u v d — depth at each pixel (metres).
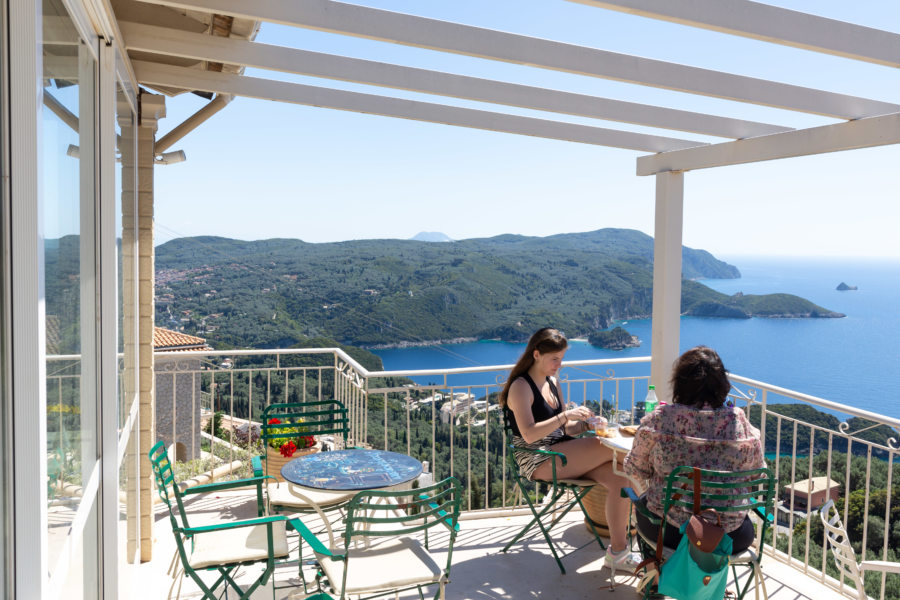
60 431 1.76
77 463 2.02
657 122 4.14
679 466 2.86
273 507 3.63
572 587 3.67
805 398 3.90
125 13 3.53
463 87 3.82
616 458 3.68
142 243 3.87
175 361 5.17
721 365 3.02
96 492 2.42
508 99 3.89
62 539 1.76
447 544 4.22
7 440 1.38
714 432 2.91
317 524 4.51
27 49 1.38
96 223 2.48
